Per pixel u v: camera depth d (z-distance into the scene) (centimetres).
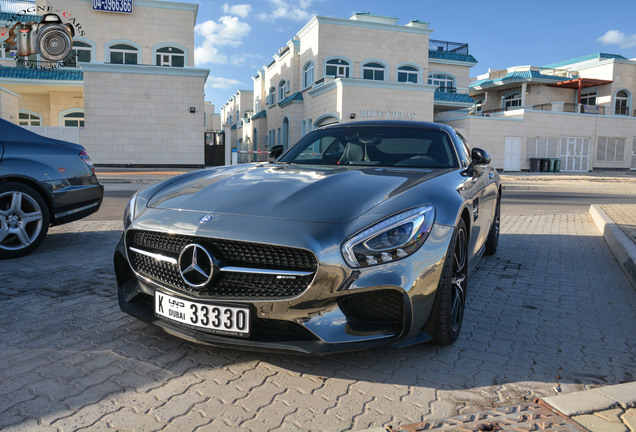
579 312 328
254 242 208
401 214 222
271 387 214
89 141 2125
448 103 2864
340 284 205
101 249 478
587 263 479
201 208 237
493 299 353
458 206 246
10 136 430
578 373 233
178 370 228
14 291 339
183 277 220
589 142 2964
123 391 208
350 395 208
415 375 228
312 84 2584
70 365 231
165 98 2194
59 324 281
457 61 3123
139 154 2188
